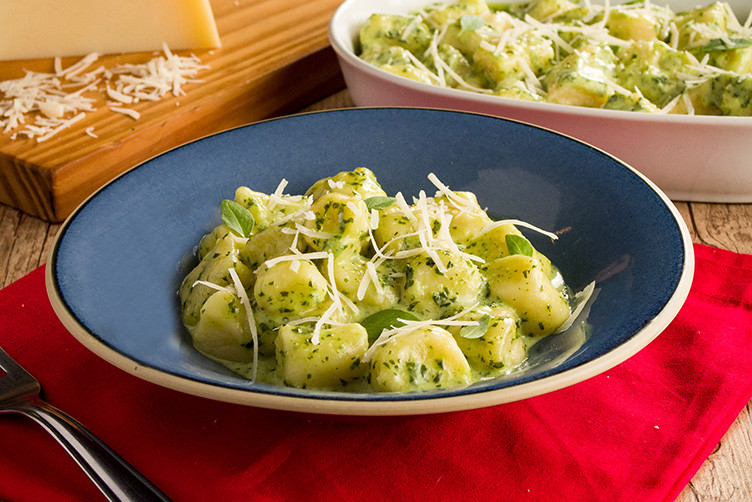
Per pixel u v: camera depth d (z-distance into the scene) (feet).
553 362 1.18
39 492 1.16
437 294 1.30
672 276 1.21
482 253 1.39
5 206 1.82
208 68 2.08
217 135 1.51
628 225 1.36
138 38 2.18
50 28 2.15
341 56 1.90
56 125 1.84
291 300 1.26
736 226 1.71
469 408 1.05
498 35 1.97
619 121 1.66
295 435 1.22
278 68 2.06
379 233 1.37
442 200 1.44
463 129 1.57
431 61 2.00
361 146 1.58
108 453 1.18
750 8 2.19
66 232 1.28
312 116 1.58
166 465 1.19
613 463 1.19
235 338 1.27
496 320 1.26
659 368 1.32
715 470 1.21
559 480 1.17
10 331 1.39
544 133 1.52
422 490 1.16
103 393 1.28
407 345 1.19
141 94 1.95
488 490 1.16
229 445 1.21
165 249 1.39
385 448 1.21
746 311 1.42
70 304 1.18
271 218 1.42
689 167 1.71
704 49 1.98
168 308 1.33
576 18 2.13
